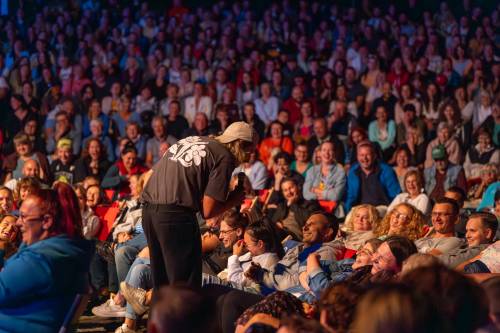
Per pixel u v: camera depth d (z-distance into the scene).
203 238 8.89
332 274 7.28
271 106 17.61
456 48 19.09
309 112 16.39
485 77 17.78
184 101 17.97
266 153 15.14
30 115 17.50
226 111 16.19
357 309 3.87
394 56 19.56
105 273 9.45
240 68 19.08
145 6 22.09
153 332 3.89
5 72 19.42
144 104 18.08
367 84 18.70
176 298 3.89
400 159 13.29
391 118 16.77
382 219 9.46
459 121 16.25
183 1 22.86
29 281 5.22
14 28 21.30
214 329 3.97
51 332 5.32
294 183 11.08
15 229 8.18
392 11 21.23
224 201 6.33
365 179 12.42
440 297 3.93
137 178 12.02
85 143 16.38
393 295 3.35
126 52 20.39
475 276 5.88
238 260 8.00
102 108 18.02
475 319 3.91
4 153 16.83
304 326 3.73
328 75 17.81
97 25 21.92
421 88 17.44
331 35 20.66
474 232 7.73
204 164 6.29
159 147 15.59
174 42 20.41
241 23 21.22
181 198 6.27
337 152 14.77
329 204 11.97
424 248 8.11
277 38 20.59
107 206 10.98
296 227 10.79
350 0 22.23
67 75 19.58
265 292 7.70
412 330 3.28
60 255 5.32
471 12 20.66
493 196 10.70
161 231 6.29
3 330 5.25
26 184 10.39
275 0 22.22
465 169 14.59
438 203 8.30
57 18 21.53
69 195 5.56
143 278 7.96
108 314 8.48
